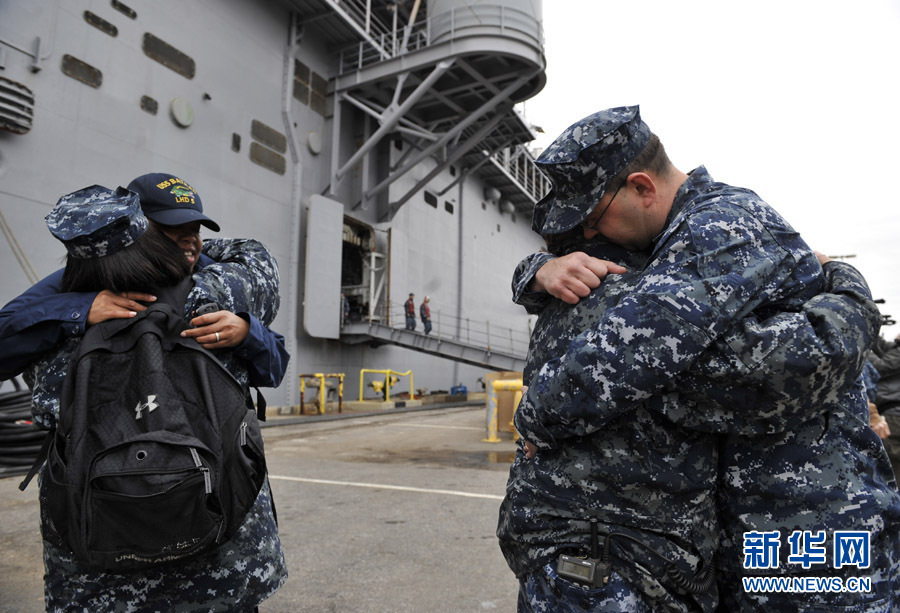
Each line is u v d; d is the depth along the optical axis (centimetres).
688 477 91
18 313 103
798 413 86
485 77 1392
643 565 90
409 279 1744
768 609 94
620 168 100
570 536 94
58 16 849
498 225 2408
